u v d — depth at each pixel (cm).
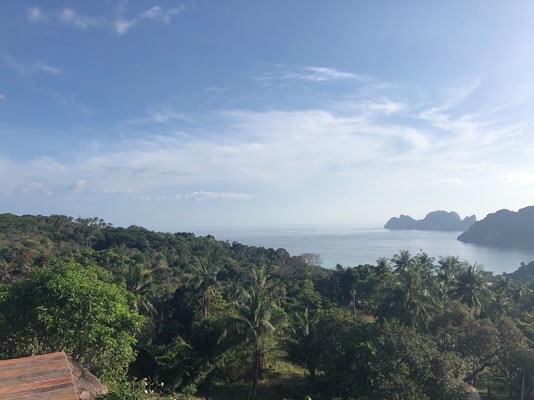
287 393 3369
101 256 7756
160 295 5300
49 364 1176
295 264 10944
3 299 1847
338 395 3077
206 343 3519
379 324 3166
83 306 1739
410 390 2450
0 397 971
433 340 3092
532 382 2916
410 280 3644
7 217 12150
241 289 5359
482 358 3186
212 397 3256
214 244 14550
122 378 1992
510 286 6278
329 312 3544
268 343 3400
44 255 6619
